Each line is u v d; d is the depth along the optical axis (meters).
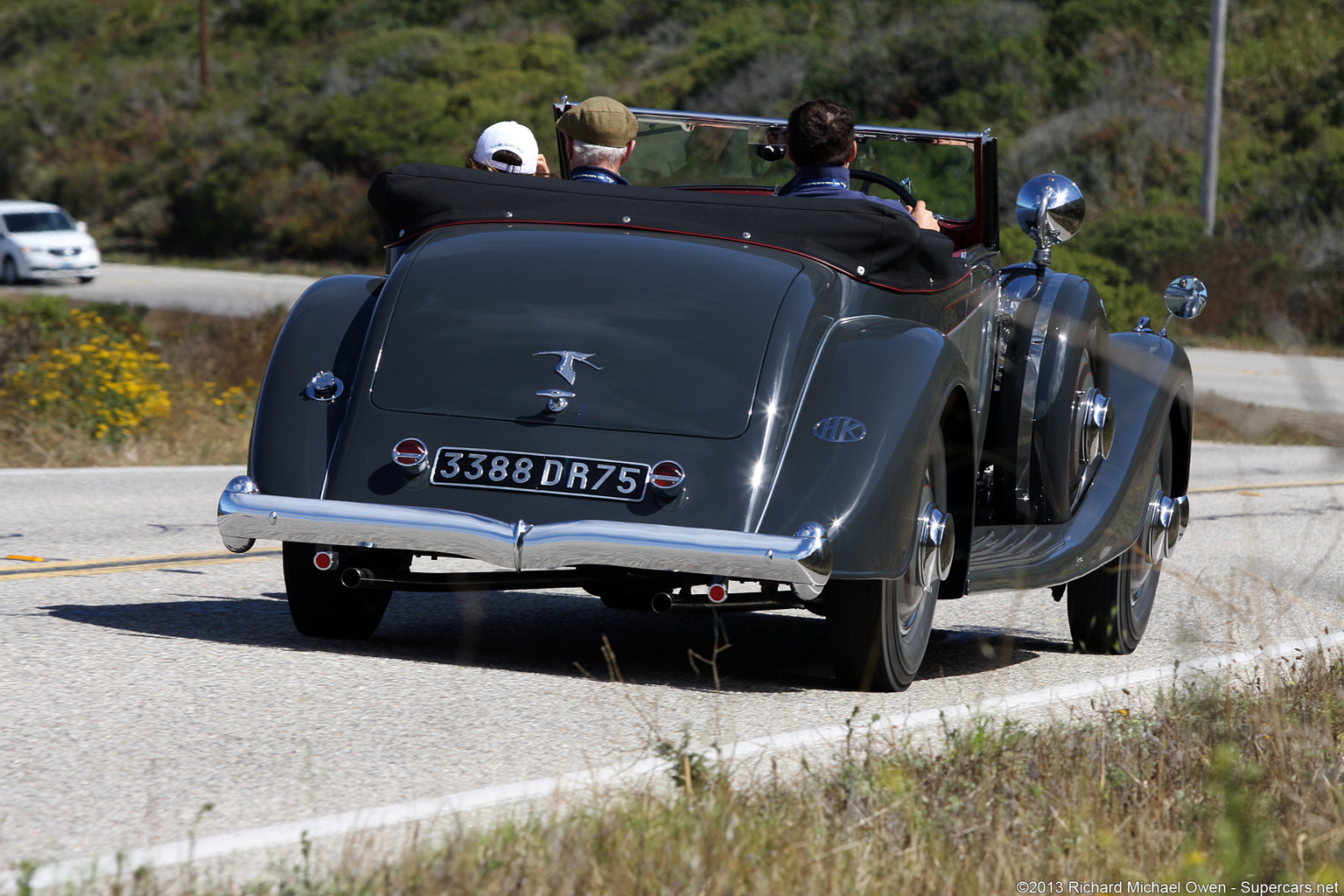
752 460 18.89
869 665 20.25
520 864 11.69
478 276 20.45
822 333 19.95
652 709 18.86
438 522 18.73
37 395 52.84
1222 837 12.43
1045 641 26.78
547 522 18.77
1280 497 51.94
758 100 193.38
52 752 15.93
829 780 14.67
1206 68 178.75
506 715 18.22
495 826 13.03
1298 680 20.14
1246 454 66.62
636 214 21.16
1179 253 135.88
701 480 18.78
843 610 19.84
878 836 12.89
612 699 19.34
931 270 21.78
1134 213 152.25
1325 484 56.09
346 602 22.41
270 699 18.56
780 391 19.28
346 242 198.25
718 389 19.25
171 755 15.95
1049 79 179.00
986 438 24.41
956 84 182.12
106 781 14.96
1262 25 185.38
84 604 25.08
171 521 37.53
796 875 11.71
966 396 21.20
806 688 20.86
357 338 20.58
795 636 25.58
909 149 26.52
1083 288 25.34
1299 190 151.50
